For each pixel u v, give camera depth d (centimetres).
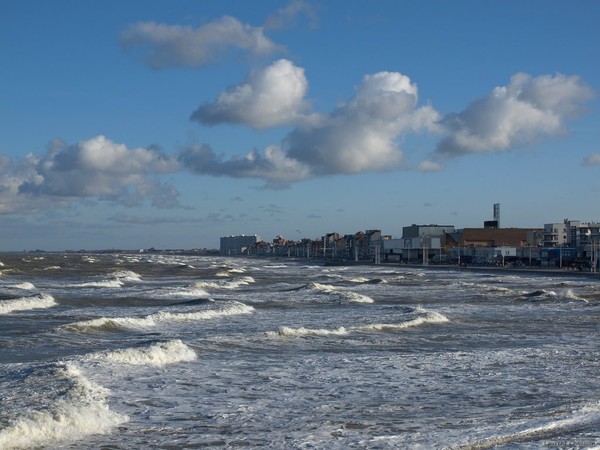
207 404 1861
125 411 1744
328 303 5644
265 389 2088
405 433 1567
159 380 2175
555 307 5544
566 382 2264
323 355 2798
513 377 2347
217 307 4644
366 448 1438
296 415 1752
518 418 1727
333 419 1711
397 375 2359
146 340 3123
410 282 9538
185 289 6900
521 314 4897
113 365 2361
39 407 1611
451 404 1916
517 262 16738
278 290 7412
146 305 5356
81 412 1611
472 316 4694
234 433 1561
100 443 1458
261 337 3231
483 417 1744
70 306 5178
